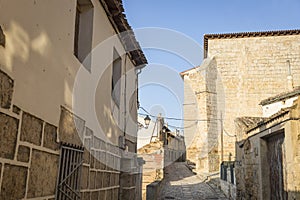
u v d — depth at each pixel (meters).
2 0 2.64
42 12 3.41
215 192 14.14
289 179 5.89
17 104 2.87
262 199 7.66
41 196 3.34
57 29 3.83
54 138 3.69
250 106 21.97
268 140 7.86
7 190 2.69
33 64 3.19
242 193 9.79
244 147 9.30
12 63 2.79
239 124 10.27
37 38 3.29
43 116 3.41
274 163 7.39
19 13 2.92
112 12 6.23
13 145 2.80
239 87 22.34
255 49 22.67
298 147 5.79
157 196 11.37
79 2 5.19
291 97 13.48
